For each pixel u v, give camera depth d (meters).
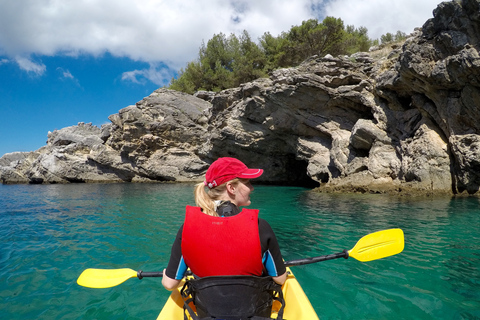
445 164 9.98
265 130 17.73
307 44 21.72
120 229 6.01
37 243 5.04
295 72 14.62
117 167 25.19
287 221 6.48
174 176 23.52
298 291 2.04
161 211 8.48
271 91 15.33
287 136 17.19
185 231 1.46
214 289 1.42
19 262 4.05
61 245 4.86
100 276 2.30
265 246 1.47
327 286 3.06
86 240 5.16
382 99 12.49
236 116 18.22
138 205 9.92
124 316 2.57
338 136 14.09
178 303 1.94
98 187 19.67
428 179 10.05
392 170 11.38
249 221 1.45
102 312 2.64
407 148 11.09
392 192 10.47
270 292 1.53
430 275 3.28
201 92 26.23
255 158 19.83
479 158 8.96
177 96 25.12
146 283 3.23
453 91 9.80
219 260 1.41
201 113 24.20
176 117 23.91
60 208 9.60
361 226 5.77
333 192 11.99
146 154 24.11
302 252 4.27
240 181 1.61
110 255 4.29
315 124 15.14
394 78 11.38
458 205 7.68
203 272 1.44
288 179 20.16
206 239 1.41
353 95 13.37
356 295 2.85
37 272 3.67
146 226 6.29
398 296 2.81
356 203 8.76
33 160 31.06
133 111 24.12
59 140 28.88
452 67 9.33
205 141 23.53
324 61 14.34
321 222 6.29
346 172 12.87
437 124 10.61
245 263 1.42
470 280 3.14
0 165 33.97
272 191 13.91
